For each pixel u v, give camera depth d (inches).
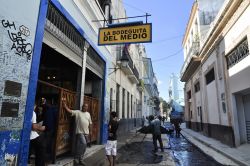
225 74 475.8
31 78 188.5
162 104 3016.7
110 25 329.7
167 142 546.0
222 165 301.0
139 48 1139.3
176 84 2012.8
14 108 168.4
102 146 396.5
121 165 279.6
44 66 338.3
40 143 196.1
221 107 510.0
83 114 275.9
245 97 433.4
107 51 479.2
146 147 451.2
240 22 393.7
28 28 187.2
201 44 689.6
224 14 451.8
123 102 725.9
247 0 362.6
